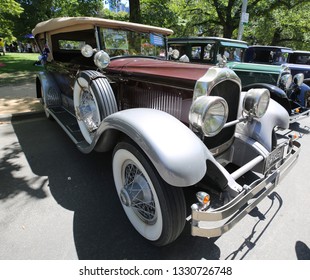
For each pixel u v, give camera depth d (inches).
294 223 96.6
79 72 120.8
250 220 97.9
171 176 63.2
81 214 98.6
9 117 211.6
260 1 589.3
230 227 70.1
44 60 205.8
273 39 733.3
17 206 102.0
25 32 616.4
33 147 158.7
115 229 91.4
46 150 154.5
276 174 86.2
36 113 223.6
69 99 174.6
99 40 129.2
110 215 98.5
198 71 96.0
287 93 227.6
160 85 101.7
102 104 103.4
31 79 386.0
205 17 692.1
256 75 236.2
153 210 81.1
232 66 244.2
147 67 115.3
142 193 80.1
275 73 223.0
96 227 92.0
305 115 194.7
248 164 89.5
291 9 617.0
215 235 68.0
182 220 73.7
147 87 110.0
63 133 183.6
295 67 288.8
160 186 70.4
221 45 261.0
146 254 81.4
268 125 103.8
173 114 101.2
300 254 82.6
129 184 85.0
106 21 125.9
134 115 76.5
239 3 584.1
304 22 636.7
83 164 137.7
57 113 176.9
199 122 73.7
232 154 105.4
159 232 76.7
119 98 126.3
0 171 129.0
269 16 612.7
